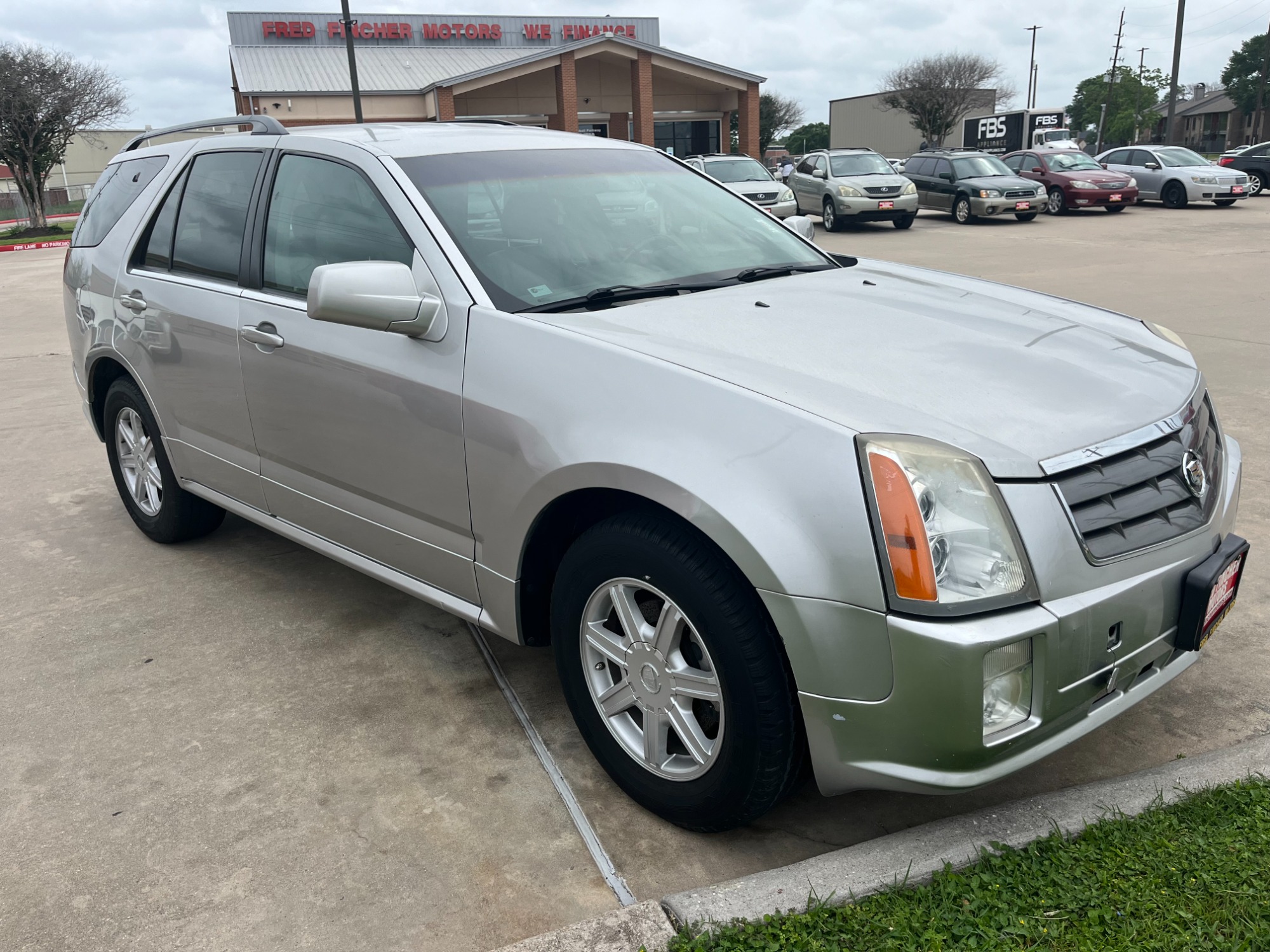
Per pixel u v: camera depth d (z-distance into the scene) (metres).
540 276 2.76
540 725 2.89
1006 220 21.02
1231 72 86.50
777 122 74.12
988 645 1.85
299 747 2.79
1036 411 2.14
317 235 3.10
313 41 38.66
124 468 4.40
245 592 3.86
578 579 2.40
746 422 2.05
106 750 2.79
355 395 2.86
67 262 4.52
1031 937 1.87
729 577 2.07
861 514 1.91
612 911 2.10
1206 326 8.19
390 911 2.15
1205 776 2.35
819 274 3.18
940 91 51.97
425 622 3.58
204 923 2.13
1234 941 1.83
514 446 2.42
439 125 3.53
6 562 4.22
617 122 37.16
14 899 2.21
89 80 33.06
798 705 2.09
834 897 2.01
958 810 2.46
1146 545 2.07
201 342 3.48
